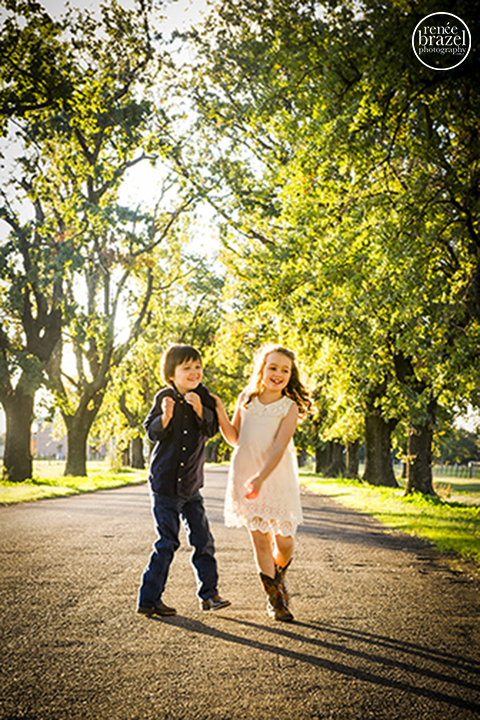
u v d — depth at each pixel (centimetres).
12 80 1833
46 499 1542
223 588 529
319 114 1151
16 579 532
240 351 2536
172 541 446
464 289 1279
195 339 4350
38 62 1806
